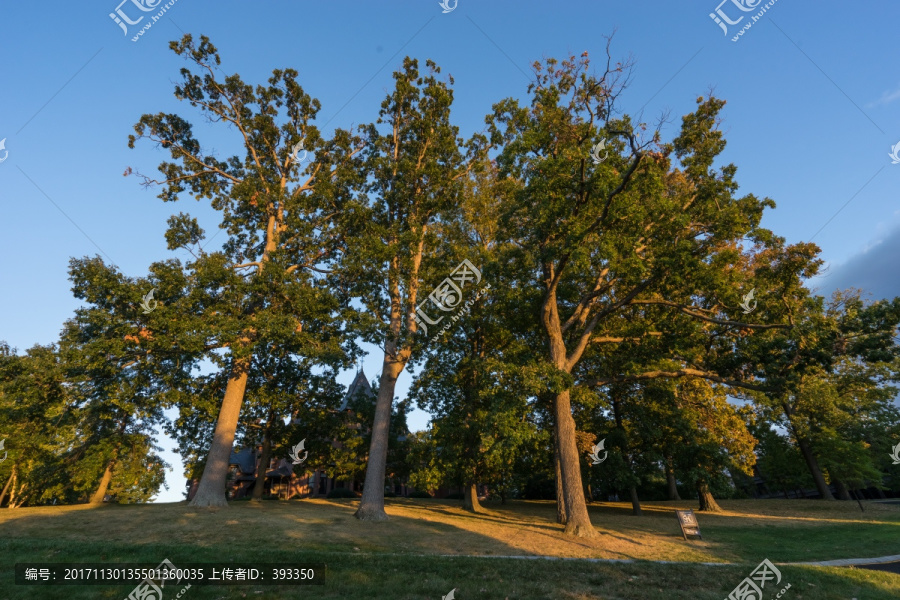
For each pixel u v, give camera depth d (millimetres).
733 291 16891
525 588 9594
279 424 30109
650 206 17188
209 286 21469
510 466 26641
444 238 25906
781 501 32969
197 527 15148
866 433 35750
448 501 38500
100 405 22297
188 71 24656
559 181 15586
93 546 11266
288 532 14805
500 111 20594
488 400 22625
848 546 16062
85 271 20938
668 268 16781
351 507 24703
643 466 26578
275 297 22062
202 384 26359
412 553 12852
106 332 20422
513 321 22750
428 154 23594
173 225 23453
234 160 27141
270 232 25156
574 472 17031
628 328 22266
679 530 19359
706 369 20266
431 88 24016
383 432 20203
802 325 16406
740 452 26828
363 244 20719
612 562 12109
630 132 15797
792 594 9945
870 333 15688
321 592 8633
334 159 27469
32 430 31516
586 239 16234
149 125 24547
